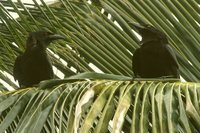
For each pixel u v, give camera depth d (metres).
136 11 10.30
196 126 7.21
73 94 7.71
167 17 10.12
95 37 10.51
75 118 6.98
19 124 7.38
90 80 8.00
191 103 7.17
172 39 10.07
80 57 10.56
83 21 10.47
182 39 9.99
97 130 6.94
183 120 6.91
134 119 7.10
